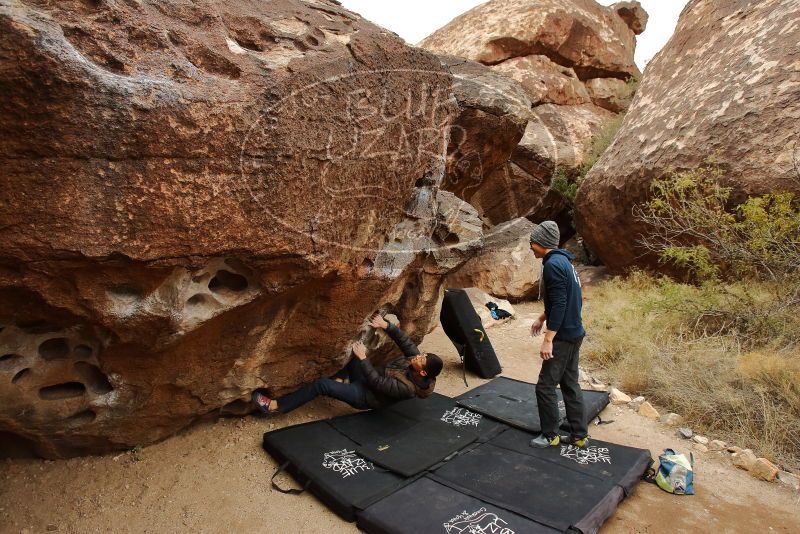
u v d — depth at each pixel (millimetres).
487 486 2785
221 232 2273
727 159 5910
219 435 3285
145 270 2211
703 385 4023
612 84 12219
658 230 6637
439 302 4473
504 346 5484
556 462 3049
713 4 8055
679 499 2885
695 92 6879
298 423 3533
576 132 10453
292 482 2916
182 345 2682
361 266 3137
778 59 6016
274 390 3432
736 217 5812
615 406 4027
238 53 2369
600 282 8133
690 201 5766
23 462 2852
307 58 2541
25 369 2430
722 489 2994
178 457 3051
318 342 3346
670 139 6672
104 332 2426
